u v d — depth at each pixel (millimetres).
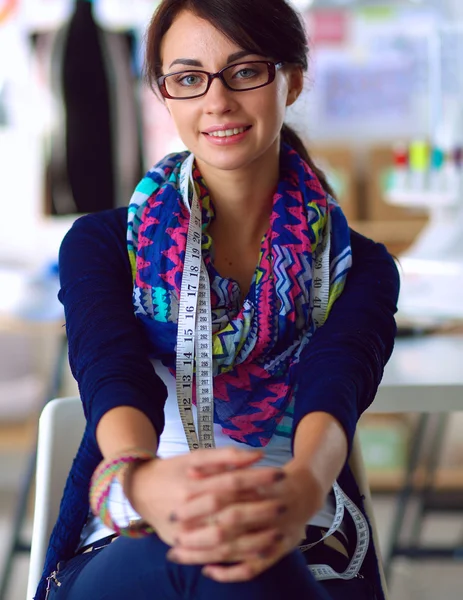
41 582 1659
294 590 1233
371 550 1655
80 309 1600
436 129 4121
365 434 4445
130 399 1403
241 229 1727
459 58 4125
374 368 1570
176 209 1687
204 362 1629
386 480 4414
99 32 5344
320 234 1707
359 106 6336
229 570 1195
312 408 1437
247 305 1660
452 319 2957
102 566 1385
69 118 5352
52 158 5402
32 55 5398
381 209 6078
